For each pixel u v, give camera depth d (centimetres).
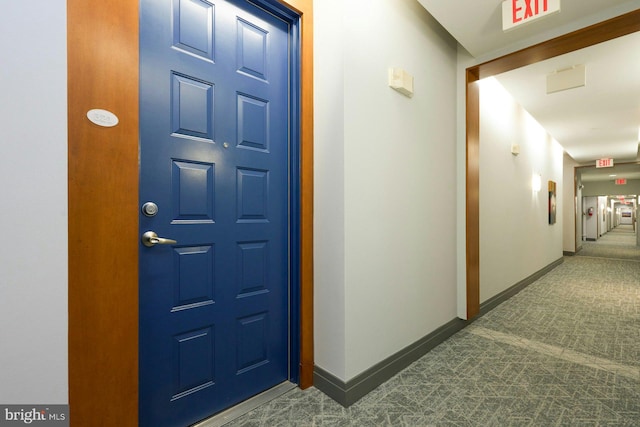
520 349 229
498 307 339
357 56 169
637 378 187
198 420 143
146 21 126
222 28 150
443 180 249
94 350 105
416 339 215
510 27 185
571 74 294
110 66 108
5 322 88
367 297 175
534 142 475
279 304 178
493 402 163
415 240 215
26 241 91
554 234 606
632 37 241
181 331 137
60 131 96
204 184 144
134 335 114
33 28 91
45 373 94
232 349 156
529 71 304
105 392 107
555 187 605
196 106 141
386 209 190
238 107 157
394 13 197
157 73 129
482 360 212
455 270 266
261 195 168
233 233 156
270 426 144
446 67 254
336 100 165
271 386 174
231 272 155
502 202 364
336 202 165
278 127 175
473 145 274
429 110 232
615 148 611
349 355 163
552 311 324
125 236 112
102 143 106
